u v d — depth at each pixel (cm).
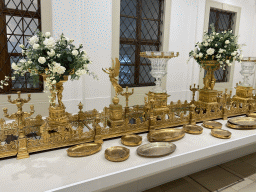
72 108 355
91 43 358
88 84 366
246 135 175
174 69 459
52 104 151
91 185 105
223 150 158
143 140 157
